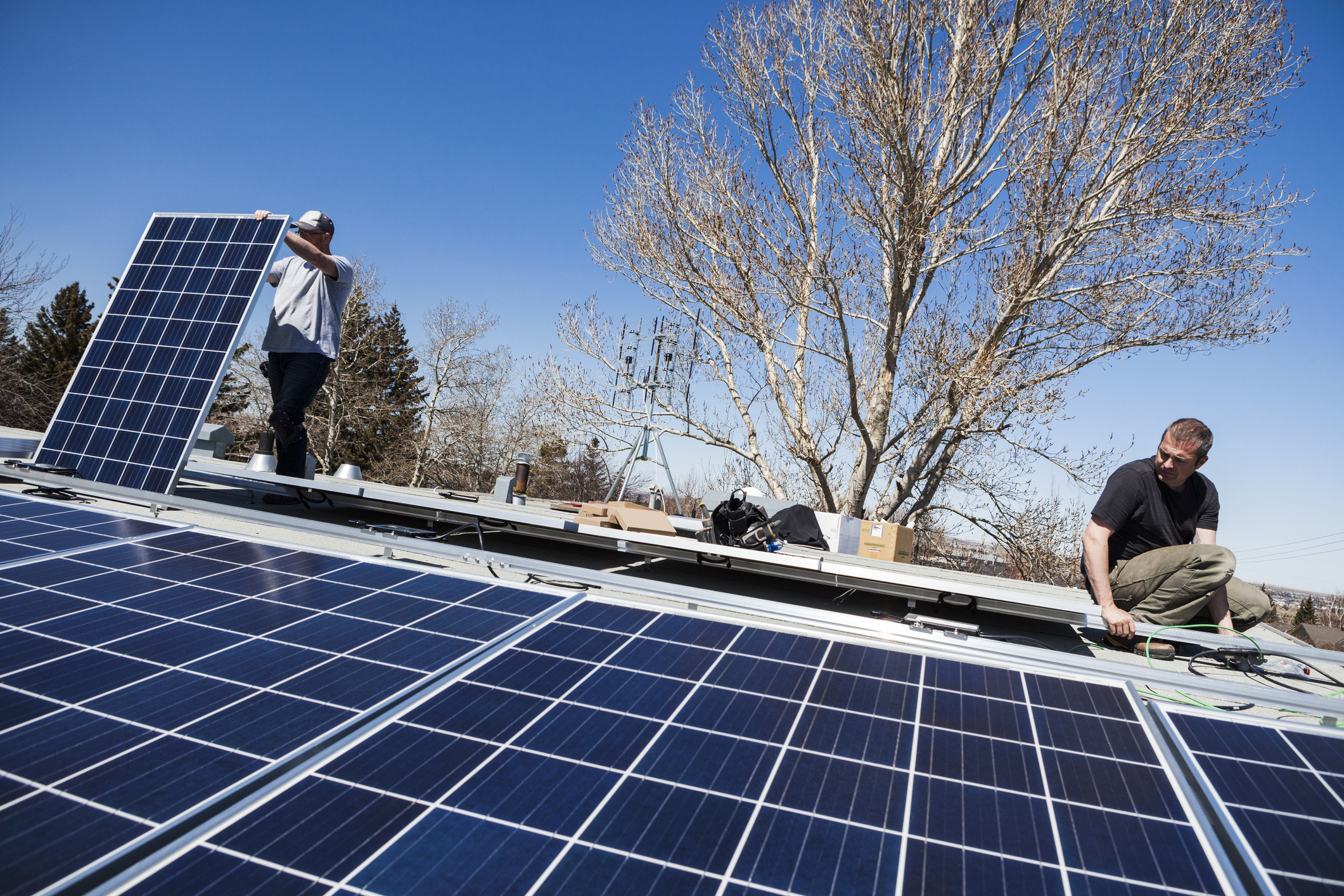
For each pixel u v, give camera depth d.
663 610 3.03
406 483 46.62
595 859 1.56
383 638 2.64
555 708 2.20
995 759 2.02
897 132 18.67
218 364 5.29
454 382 46.53
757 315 23.64
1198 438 4.19
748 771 1.91
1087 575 4.51
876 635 3.13
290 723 2.04
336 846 1.56
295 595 3.03
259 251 5.80
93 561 3.29
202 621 2.71
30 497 4.36
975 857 1.62
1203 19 18.06
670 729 2.11
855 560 8.65
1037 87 21.38
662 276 25.41
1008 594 4.14
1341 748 2.12
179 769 1.79
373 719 2.08
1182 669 3.89
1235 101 18.31
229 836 1.56
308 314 6.12
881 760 1.99
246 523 5.08
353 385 44.47
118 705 2.09
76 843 1.50
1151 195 19.30
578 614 2.94
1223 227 19.86
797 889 1.50
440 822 1.65
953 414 22.28
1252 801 1.83
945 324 22.20
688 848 1.61
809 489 28.69
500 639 2.64
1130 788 1.90
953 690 2.45
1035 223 20.34
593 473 48.25
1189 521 4.55
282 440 6.19
